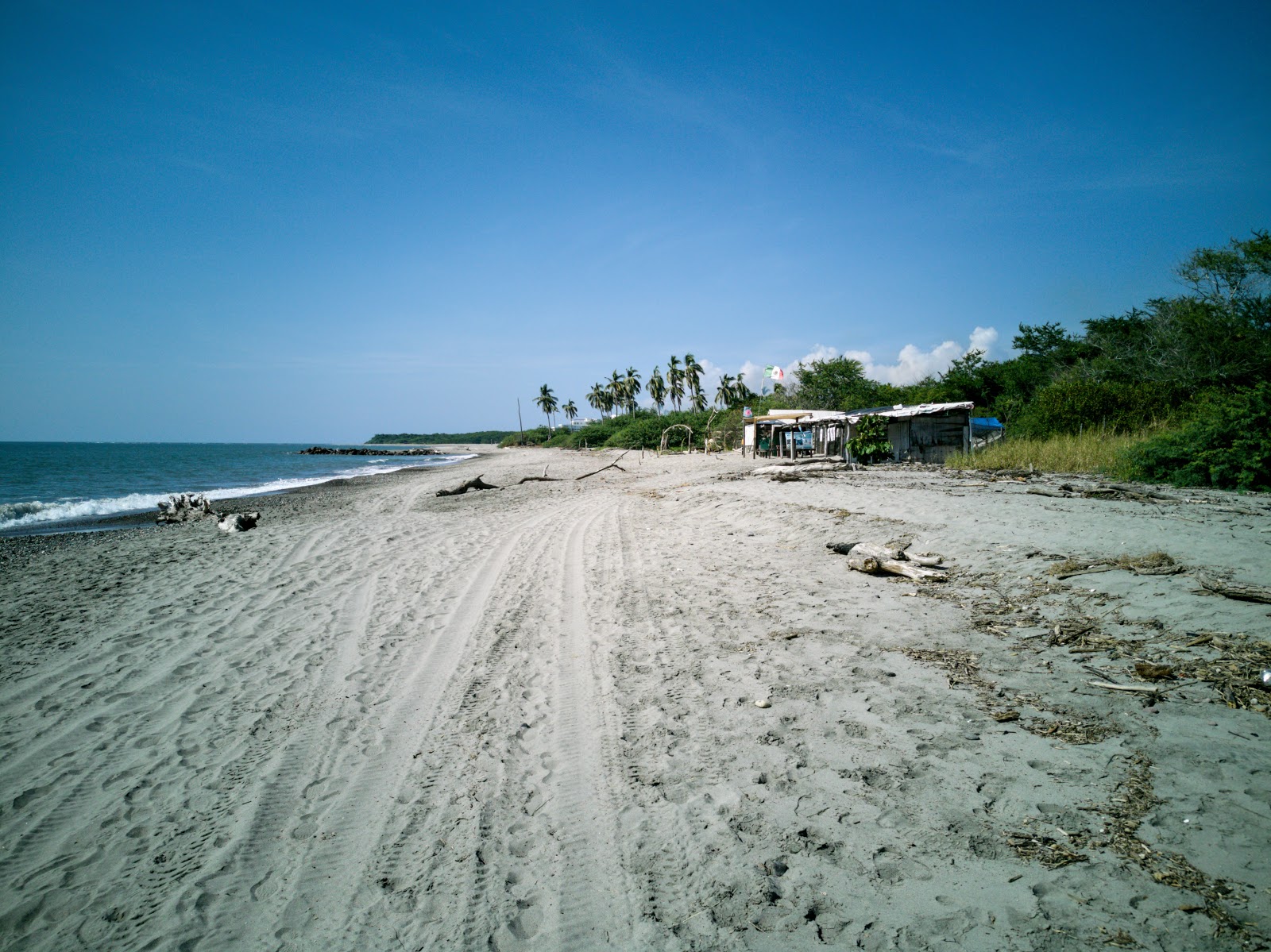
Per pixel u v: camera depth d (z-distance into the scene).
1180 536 7.37
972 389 33.56
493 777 4.02
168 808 3.95
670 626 6.45
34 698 5.61
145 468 53.50
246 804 3.94
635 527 12.87
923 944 2.46
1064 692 4.24
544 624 6.91
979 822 3.10
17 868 3.46
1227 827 2.87
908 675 4.73
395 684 5.57
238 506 21.66
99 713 5.27
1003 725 3.93
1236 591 5.21
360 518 16.78
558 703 4.96
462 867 3.24
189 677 5.96
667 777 3.81
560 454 62.62
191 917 3.05
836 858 2.99
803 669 5.04
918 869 2.86
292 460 77.12
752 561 8.86
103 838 3.70
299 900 3.12
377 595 8.51
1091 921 2.47
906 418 22.70
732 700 4.65
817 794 3.46
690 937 2.63
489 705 5.04
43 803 4.05
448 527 14.52
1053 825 3.03
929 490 13.10
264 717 5.09
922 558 7.62
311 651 6.50
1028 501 10.79
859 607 6.35
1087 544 7.41
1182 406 20.14
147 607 8.43
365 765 4.31
